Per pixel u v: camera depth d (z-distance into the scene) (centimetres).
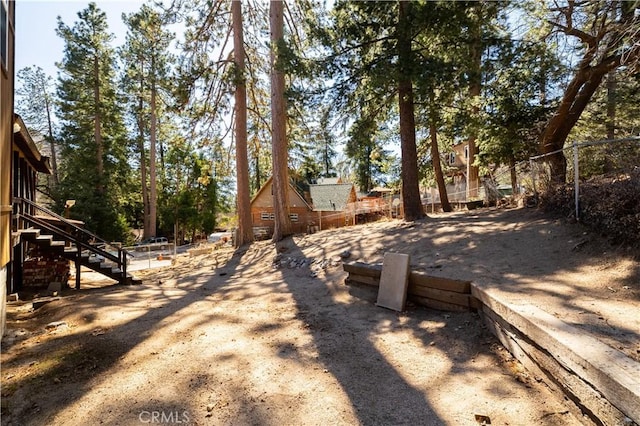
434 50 961
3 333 447
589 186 583
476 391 271
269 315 504
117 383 306
